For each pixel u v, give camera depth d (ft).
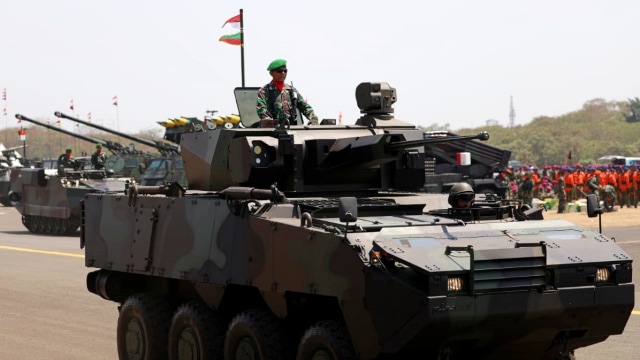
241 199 37.99
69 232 119.03
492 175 139.54
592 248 34.35
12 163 205.16
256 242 36.58
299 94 46.34
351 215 32.63
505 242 33.47
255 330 36.83
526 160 359.25
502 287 31.83
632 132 379.96
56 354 48.39
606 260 33.76
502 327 32.48
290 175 41.65
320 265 33.40
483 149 139.23
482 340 32.86
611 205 132.67
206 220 39.40
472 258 31.22
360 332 32.22
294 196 41.98
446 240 33.14
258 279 36.45
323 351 33.96
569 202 148.25
